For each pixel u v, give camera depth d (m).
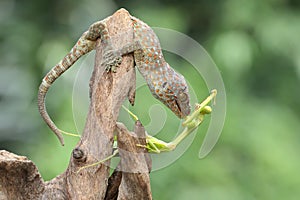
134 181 5.18
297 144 11.80
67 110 9.95
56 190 5.17
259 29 12.73
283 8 13.06
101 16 13.07
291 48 12.82
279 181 10.95
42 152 9.86
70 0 12.91
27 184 5.16
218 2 13.23
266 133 11.27
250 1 12.80
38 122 12.06
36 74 12.36
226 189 10.36
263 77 13.09
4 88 13.06
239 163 10.93
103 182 5.09
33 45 12.66
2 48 12.92
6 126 12.47
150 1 13.34
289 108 13.04
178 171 10.18
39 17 12.94
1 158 5.09
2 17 13.13
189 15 13.38
